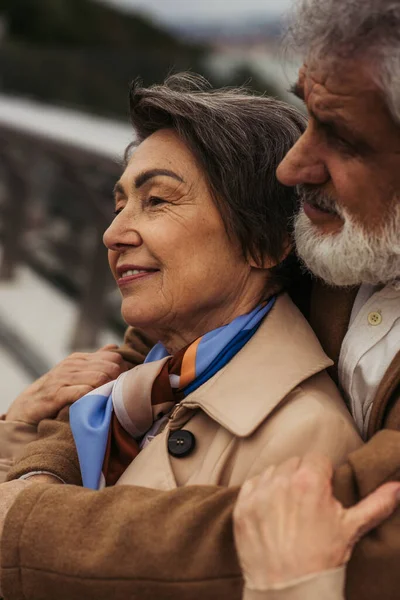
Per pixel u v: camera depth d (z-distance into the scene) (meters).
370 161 0.94
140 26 10.70
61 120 4.58
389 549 0.91
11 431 1.40
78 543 0.99
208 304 1.18
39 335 4.55
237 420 1.06
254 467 1.02
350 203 0.98
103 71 4.57
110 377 1.41
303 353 1.13
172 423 1.14
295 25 0.97
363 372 1.08
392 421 1.02
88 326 4.25
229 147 1.14
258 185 1.16
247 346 1.16
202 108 1.16
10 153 5.18
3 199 5.59
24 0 12.77
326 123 0.95
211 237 1.15
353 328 1.12
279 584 0.86
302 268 1.22
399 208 0.96
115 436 1.22
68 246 5.12
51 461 1.25
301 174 1.00
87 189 3.96
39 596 1.01
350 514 0.88
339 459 1.02
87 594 0.97
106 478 1.21
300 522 0.86
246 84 1.32
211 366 1.15
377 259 0.99
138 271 1.18
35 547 1.01
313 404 1.06
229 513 0.93
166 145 1.17
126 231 1.17
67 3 12.12
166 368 1.20
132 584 0.95
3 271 5.44
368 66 0.88
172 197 1.15
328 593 0.85
